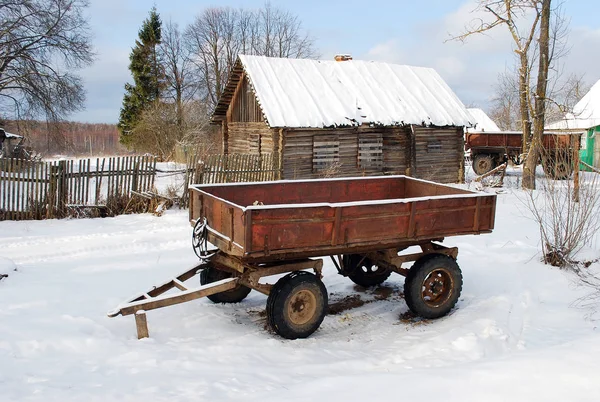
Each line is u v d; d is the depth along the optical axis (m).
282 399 3.74
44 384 4.15
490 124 42.19
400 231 6.16
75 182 12.93
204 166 14.50
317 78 20.69
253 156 15.32
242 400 3.79
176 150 33.09
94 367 4.63
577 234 8.46
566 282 7.73
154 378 4.40
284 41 49.50
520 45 18.22
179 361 4.86
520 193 16.78
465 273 8.21
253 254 5.34
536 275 8.05
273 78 19.61
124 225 11.79
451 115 21.52
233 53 47.81
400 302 7.24
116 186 13.40
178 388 4.16
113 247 9.73
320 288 5.89
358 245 5.94
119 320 5.95
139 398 3.92
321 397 3.75
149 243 10.05
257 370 4.74
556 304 6.87
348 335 6.04
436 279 6.66
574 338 5.52
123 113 46.34
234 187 7.25
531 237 10.59
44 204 12.69
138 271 8.08
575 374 3.84
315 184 7.92
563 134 18.59
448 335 5.82
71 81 29.48
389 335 6.05
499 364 4.30
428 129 21.45
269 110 17.89
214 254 6.48
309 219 5.58
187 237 10.61
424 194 8.19
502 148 24.86
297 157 18.59
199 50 46.97
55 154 43.47
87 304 6.40
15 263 8.37
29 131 31.83
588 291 7.34
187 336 5.68
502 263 8.72
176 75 47.22
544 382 3.74
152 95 45.56
